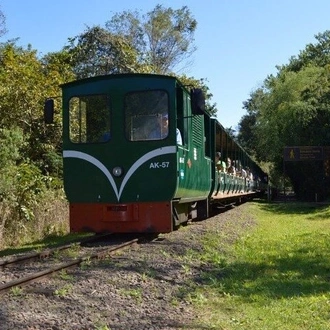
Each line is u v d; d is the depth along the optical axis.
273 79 49.16
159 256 9.71
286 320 5.98
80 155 12.30
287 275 8.55
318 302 6.75
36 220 15.49
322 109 35.25
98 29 31.41
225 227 15.43
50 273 7.62
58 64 24.77
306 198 35.47
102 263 8.81
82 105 12.42
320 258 10.24
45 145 20.70
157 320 5.84
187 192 12.97
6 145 15.37
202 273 8.60
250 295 7.18
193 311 6.35
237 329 5.63
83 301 6.38
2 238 13.80
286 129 37.59
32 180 16.20
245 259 10.12
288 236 13.98
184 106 12.74
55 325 5.42
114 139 12.09
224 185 20.08
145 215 11.84
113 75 12.26
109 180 12.03
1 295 6.46
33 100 19.75
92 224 12.12
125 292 6.93
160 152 11.80
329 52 64.06
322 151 32.97
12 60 21.14
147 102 12.02
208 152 16.52
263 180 50.84
